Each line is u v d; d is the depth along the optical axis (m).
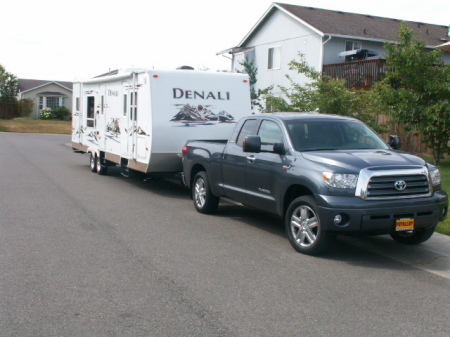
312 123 8.04
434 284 6.00
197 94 12.12
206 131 12.17
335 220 6.55
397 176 6.70
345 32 26.66
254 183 8.21
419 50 14.05
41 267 6.27
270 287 5.72
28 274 5.99
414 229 6.74
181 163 12.02
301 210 7.11
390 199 6.62
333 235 6.80
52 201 10.81
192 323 4.68
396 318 4.93
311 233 6.97
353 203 6.48
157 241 7.69
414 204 6.68
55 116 63.00
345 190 6.58
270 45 30.27
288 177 7.32
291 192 7.55
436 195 6.97
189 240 7.79
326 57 26.77
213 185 9.46
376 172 6.59
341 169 6.66
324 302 5.30
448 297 5.56
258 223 9.17
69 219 9.09
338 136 7.90
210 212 9.87
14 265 6.32
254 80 30.81
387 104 14.65
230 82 12.58
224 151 9.09
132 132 12.71
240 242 7.75
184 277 6.01
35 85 70.12
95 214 9.61
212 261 6.70
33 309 4.95
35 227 8.40
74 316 4.79
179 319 4.77
